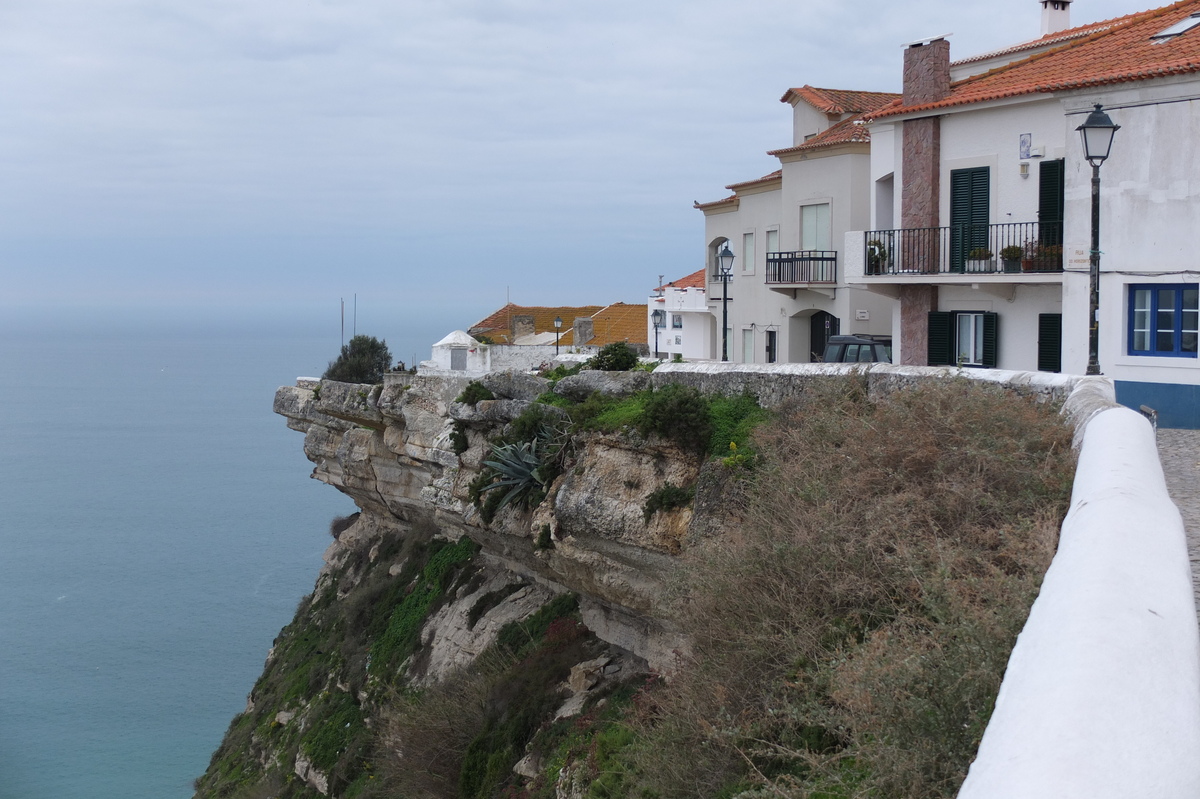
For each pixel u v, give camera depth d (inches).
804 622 382.0
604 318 2827.3
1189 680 123.3
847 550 382.0
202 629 3447.3
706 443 661.3
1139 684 118.6
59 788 2203.5
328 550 1892.2
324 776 1239.5
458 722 935.7
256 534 4950.8
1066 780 98.7
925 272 1034.7
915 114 1045.2
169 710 2711.6
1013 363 968.3
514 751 831.7
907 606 337.4
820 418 526.6
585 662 848.3
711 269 1696.6
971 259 988.6
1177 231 783.1
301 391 1903.3
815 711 309.0
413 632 1261.1
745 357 1566.2
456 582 1250.6
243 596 3858.3
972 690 245.4
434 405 1339.8
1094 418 365.1
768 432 593.0
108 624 3501.5
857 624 365.4
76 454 7849.4
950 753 241.0
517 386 1045.8
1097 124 597.3
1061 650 130.9
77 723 2613.2
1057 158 910.4
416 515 1505.9
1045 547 292.7
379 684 1253.7
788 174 1371.8
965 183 1007.6
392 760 997.2
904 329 1077.1
